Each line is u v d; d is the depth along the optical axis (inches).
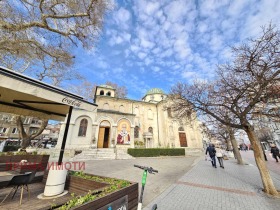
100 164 500.1
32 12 267.4
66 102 147.5
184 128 1153.4
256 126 332.5
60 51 361.1
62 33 323.3
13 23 245.6
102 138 831.7
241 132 536.1
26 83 116.6
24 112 210.5
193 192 227.9
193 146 1102.4
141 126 1172.5
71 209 88.5
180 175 357.1
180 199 198.7
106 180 167.0
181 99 336.5
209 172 392.8
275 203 186.1
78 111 798.5
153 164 539.2
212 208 171.8
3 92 166.4
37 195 165.5
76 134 764.0
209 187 254.7
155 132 1203.2
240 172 392.2
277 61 215.5
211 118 377.1
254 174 364.2
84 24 340.2
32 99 183.9
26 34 273.6
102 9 334.6
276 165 512.7
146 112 1246.3
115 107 1149.7
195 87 328.8
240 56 246.4
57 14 311.3
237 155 561.6
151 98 1517.0
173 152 917.8
